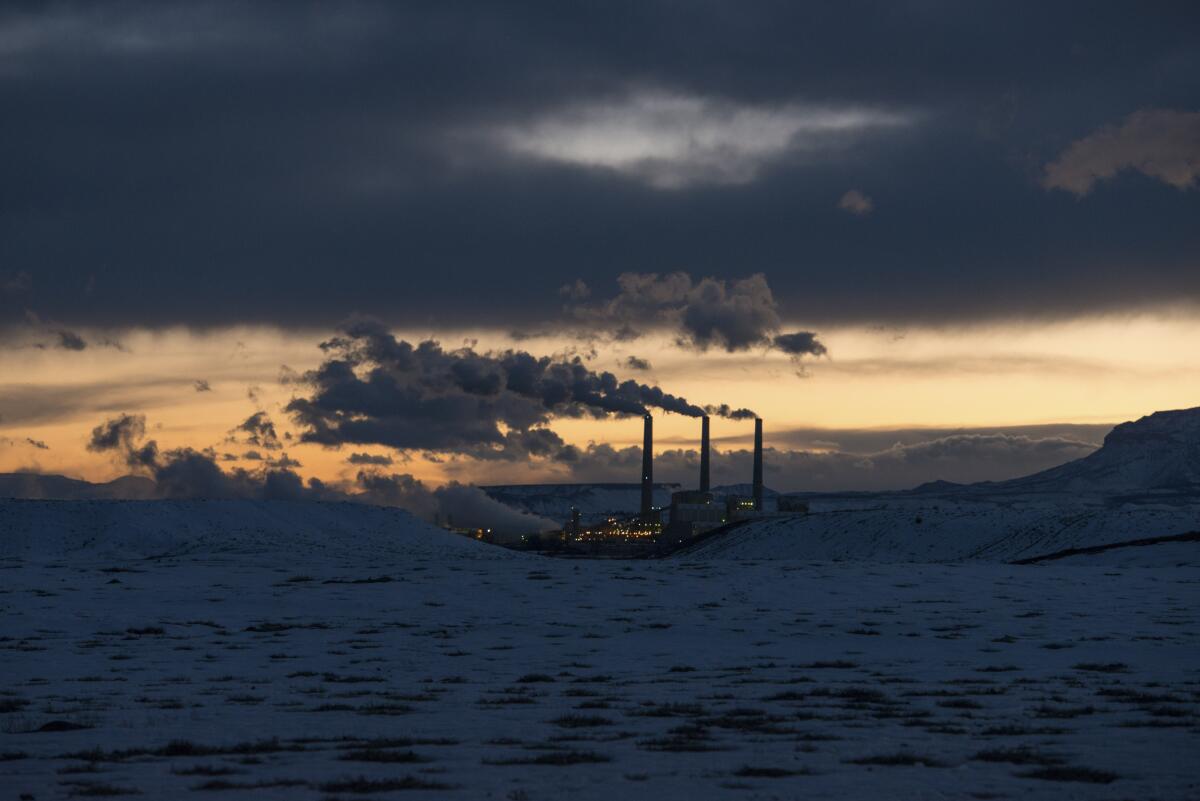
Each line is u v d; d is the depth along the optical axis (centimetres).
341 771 2664
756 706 4222
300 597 11512
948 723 3634
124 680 5550
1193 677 5312
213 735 3400
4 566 16450
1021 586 11869
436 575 13875
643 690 4900
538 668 6112
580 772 2631
